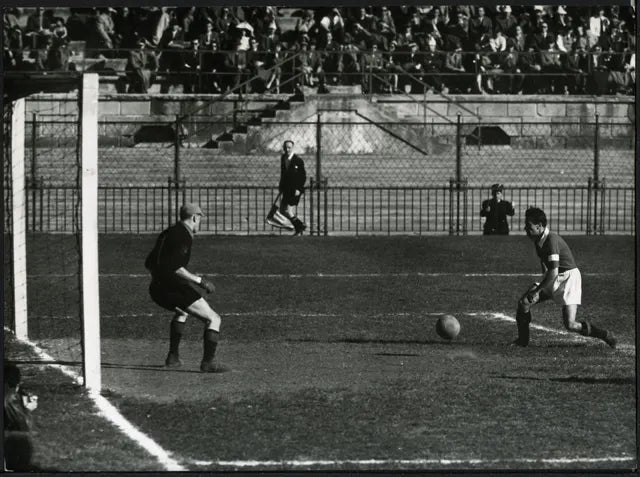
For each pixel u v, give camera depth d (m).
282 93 32.81
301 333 14.65
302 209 29.19
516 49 34.78
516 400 10.71
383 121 31.59
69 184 27.50
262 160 30.66
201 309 12.08
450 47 34.28
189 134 31.64
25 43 32.28
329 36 33.41
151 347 13.65
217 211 28.61
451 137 32.66
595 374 11.90
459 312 16.41
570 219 29.39
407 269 21.11
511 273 20.59
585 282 19.50
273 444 9.18
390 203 29.91
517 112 33.31
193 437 9.38
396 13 35.84
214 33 33.22
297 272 20.67
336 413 10.19
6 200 15.24
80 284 11.32
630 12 36.00
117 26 34.22
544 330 14.98
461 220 29.03
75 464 8.61
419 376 11.83
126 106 31.81
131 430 9.57
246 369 12.22
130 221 26.52
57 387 11.09
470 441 9.31
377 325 15.28
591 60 34.75
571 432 9.59
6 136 14.27
